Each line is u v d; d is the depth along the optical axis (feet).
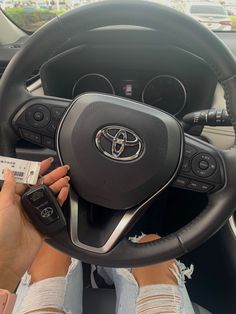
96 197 2.26
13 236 2.06
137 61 3.68
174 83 3.77
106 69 3.78
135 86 3.89
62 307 2.92
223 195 2.28
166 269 3.26
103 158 2.19
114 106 2.17
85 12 2.09
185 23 2.08
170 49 3.48
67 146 2.23
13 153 2.41
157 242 2.38
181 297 3.08
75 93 3.93
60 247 2.34
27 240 2.16
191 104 3.85
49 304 2.93
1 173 2.11
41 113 2.26
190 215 4.00
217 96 3.67
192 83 3.72
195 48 2.17
